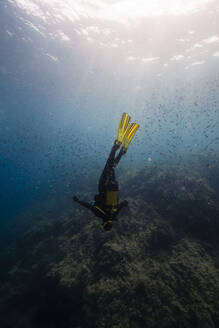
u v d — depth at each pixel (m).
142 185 13.18
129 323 4.74
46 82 27.70
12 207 33.12
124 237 7.37
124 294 5.34
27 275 8.95
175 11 15.60
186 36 18.27
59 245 9.58
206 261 7.26
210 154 23.64
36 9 14.91
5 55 19.73
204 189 11.22
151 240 7.61
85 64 23.30
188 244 8.14
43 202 25.44
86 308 5.33
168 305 5.14
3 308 7.32
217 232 9.27
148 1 15.04
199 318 4.99
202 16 15.73
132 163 29.16
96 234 7.64
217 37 18.30
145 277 5.79
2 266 11.16
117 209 2.69
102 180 2.69
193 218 9.45
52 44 19.14
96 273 6.18
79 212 12.02
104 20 16.97
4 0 13.57
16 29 16.48
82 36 18.38
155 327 4.66
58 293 6.26
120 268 6.00
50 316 6.42
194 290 5.81
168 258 7.14
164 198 10.84
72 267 6.73
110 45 19.88
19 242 13.54
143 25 17.22
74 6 15.23
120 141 2.80
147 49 20.52
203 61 22.89
